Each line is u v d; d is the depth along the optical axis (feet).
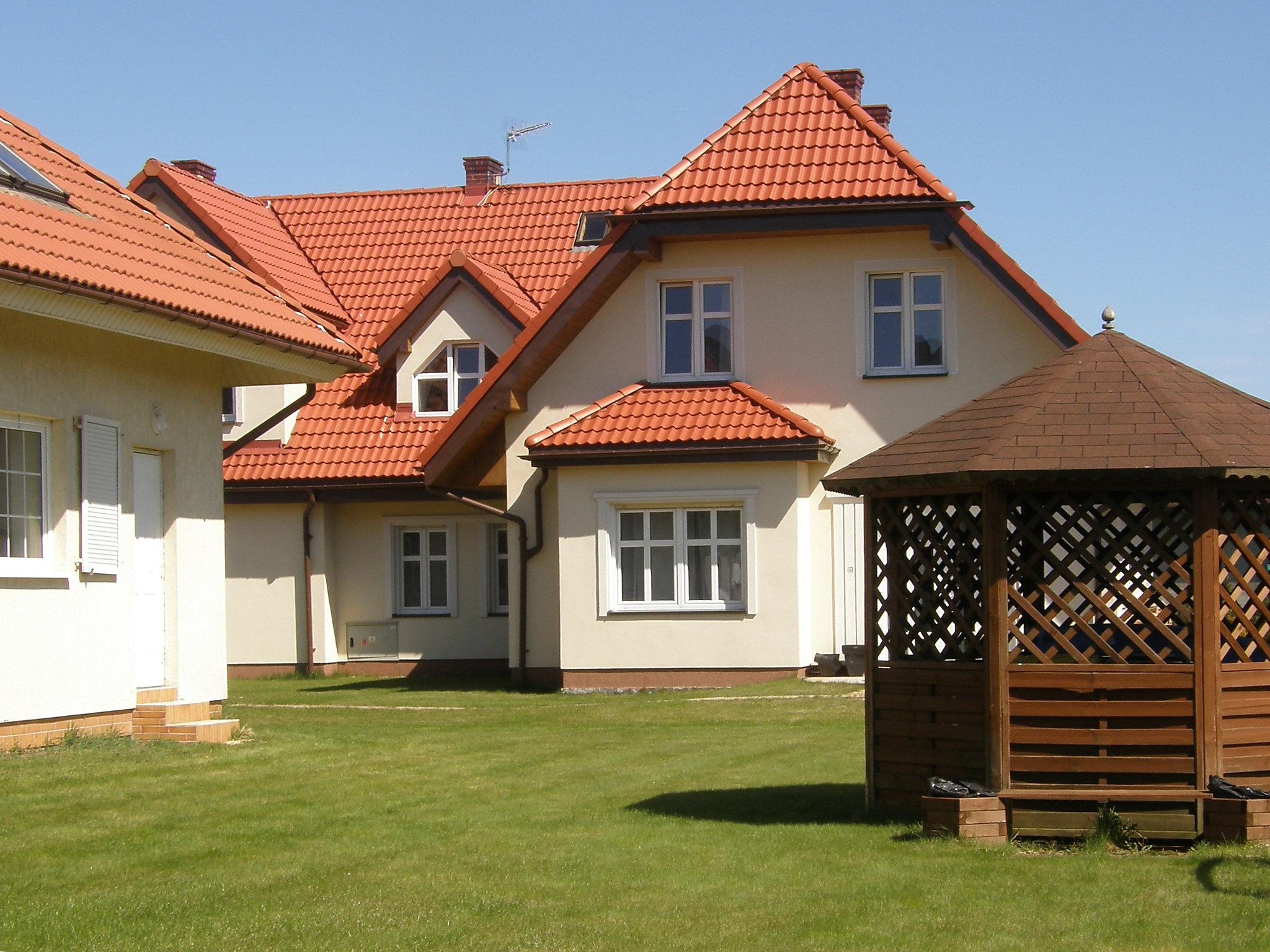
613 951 25.52
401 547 91.66
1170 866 30.73
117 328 46.44
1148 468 31.78
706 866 31.73
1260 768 32.94
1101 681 32.73
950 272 76.02
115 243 49.85
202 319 49.34
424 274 97.19
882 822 35.78
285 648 90.33
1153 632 35.63
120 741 48.14
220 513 56.90
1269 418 34.22
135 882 30.68
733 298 78.33
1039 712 32.99
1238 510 33.01
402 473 86.43
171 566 53.98
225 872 31.58
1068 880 29.73
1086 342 36.99
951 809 33.24
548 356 79.36
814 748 49.34
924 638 35.88
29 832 35.14
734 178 77.20
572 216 99.40
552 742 51.96
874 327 77.41
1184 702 32.37
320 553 90.02
